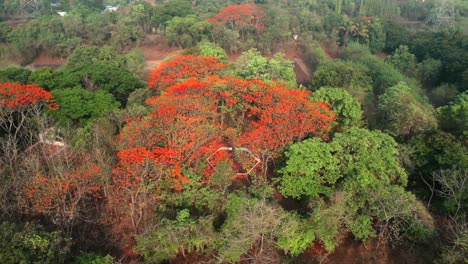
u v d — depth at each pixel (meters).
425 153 30.16
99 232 26.48
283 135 29.91
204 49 49.03
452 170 27.62
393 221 25.11
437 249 24.31
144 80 50.31
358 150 27.34
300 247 24.22
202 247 24.17
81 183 25.72
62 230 24.12
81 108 34.88
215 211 26.09
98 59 52.00
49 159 28.94
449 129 35.06
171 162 26.25
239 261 23.84
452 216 26.50
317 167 26.61
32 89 33.97
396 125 33.16
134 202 25.86
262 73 44.03
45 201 23.88
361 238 25.38
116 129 33.19
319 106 32.16
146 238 23.47
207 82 35.88
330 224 23.77
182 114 31.03
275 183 29.48
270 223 22.75
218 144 31.69
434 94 49.12
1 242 19.23
